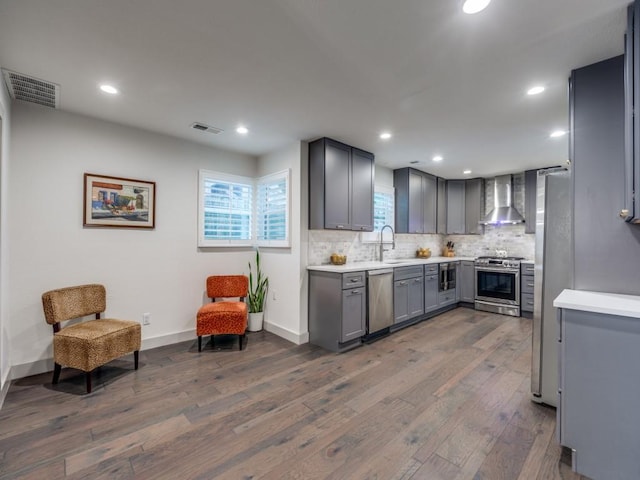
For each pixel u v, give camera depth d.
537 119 2.88
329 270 3.30
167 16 1.55
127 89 2.33
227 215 3.85
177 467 1.58
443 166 4.81
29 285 2.58
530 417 2.04
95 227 2.90
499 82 2.20
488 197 5.69
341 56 1.90
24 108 2.56
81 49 1.83
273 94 2.41
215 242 3.73
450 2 1.45
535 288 2.24
